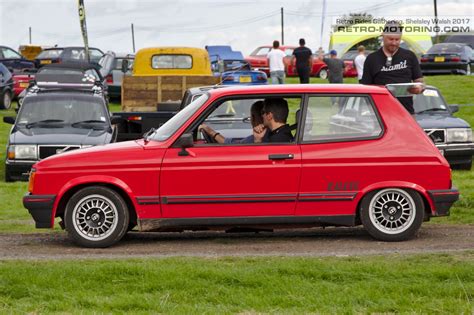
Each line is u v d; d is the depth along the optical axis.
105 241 11.25
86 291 8.52
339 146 11.23
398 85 11.56
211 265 9.57
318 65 53.75
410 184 11.22
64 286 8.71
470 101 36.94
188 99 15.88
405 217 11.31
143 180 11.10
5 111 37.19
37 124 20.52
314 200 11.18
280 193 11.14
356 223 11.66
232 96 11.34
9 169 19.81
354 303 8.01
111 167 11.13
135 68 26.73
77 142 19.61
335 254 10.44
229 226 11.23
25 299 8.36
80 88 21.64
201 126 11.48
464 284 8.55
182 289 8.56
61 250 11.15
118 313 7.73
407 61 13.54
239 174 11.11
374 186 11.22
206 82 24.47
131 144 11.47
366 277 8.94
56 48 49.34
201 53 26.81
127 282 8.86
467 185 18.28
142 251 11.00
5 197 17.94
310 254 10.47
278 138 11.29
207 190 11.11
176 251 10.94
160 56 26.75
